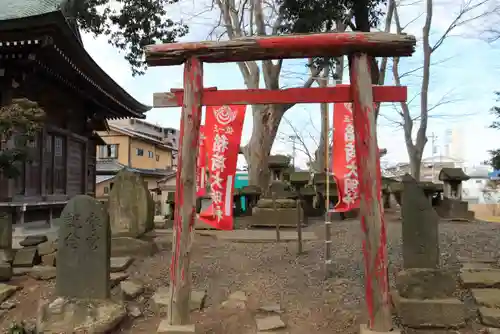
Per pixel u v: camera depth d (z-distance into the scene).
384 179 18.67
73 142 18.02
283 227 13.55
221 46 5.56
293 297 6.96
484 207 31.88
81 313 5.82
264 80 18.38
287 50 5.50
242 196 16.69
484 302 6.20
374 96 5.61
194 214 5.65
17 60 12.40
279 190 15.62
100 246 6.20
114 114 21.59
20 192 13.47
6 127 8.25
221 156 6.12
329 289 7.15
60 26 11.50
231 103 5.77
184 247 5.55
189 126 5.64
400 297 6.07
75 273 6.18
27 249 8.24
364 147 5.34
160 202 34.28
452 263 7.94
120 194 9.30
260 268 8.48
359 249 9.66
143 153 39.66
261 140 18.33
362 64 5.42
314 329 5.96
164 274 7.95
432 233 6.17
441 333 5.74
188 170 5.61
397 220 14.19
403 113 23.30
